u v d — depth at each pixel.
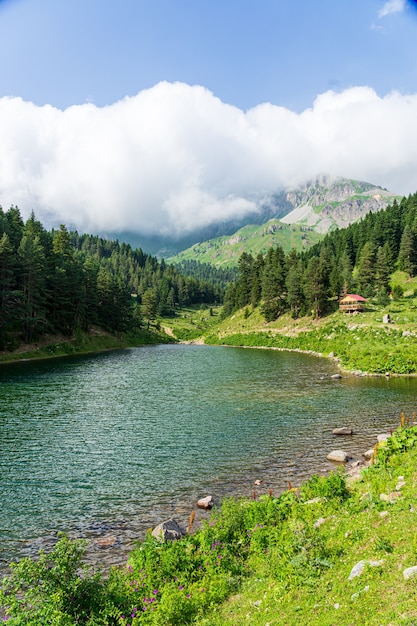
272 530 13.91
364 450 25.38
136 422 32.53
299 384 48.72
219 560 12.45
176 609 10.00
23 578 10.16
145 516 17.59
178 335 153.25
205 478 21.53
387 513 13.24
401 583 8.89
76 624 9.40
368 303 112.56
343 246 173.38
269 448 26.06
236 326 132.75
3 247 75.50
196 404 38.78
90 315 109.12
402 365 55.19
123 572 12.72
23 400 40.47
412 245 130.00
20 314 78.31
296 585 10.30
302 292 117.00
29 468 23.20
